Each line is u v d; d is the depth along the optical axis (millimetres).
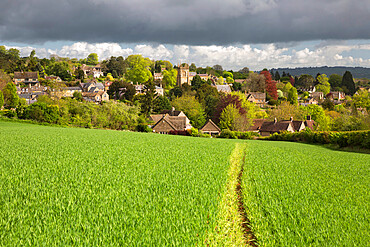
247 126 74000
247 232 8477
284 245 7312
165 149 23094
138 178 12820
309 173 16812
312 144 47719
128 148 22766
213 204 9625
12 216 7859
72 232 7094
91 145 23609
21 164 14969
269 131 74688
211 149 24969
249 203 10281
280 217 8984
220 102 86750
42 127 46469
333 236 7938
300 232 8109
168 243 6762
